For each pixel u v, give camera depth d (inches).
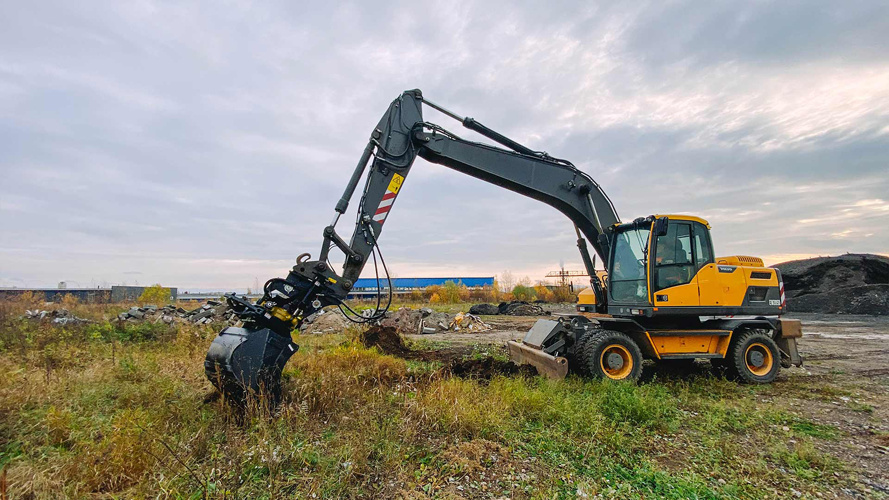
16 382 194.2
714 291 269.4
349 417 173.8
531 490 126.6
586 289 336.5
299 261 210.4
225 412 170.7
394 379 248.2
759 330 283.3
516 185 283.1
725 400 229.8
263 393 172.2
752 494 128.9
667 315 262.4
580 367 254.2
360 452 139.4
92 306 731.4
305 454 139.2
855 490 133.6
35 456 134.9
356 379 216.8
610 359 250.1
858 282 855.7
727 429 186.2
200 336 357.7
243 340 177.5
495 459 145.5
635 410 191.9
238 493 116.0
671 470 143.2
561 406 190.4
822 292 867.4
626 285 280.5
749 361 275.0
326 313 565.6
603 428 173.2
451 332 593.9
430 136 256.5
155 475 123.3
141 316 547.5
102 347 317.7
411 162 253.6
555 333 270.2
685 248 270.8
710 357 272.7
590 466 143.0
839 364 345.1
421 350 394.0
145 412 167.0
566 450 154.7
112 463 124.0
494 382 225.0
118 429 138.5
